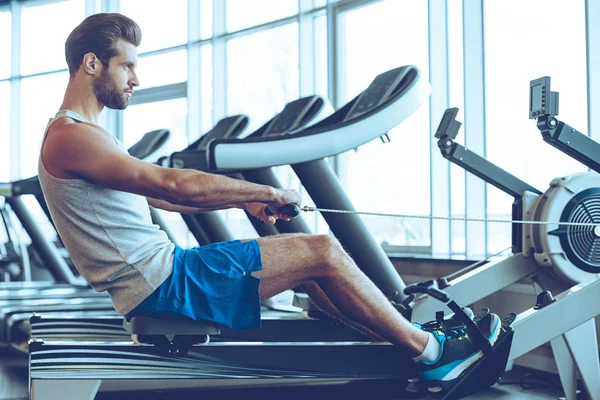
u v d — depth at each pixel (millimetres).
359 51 5438
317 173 3027
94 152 1746
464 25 4344
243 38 6508
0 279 6820
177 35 7094
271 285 1925
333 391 2922
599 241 2723
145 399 2779
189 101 6859
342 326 2830
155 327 1849
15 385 3076
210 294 1848
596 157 2557
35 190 5051
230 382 3078
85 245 1811
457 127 2781
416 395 2869
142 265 1812
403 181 4953
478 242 4336
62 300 4320
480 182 4328
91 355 2029
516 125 4141
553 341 2658
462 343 2113
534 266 2834
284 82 6141
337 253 1949
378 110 3064
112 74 1901
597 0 3604
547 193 2734
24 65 8594
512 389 2980
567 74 3816
